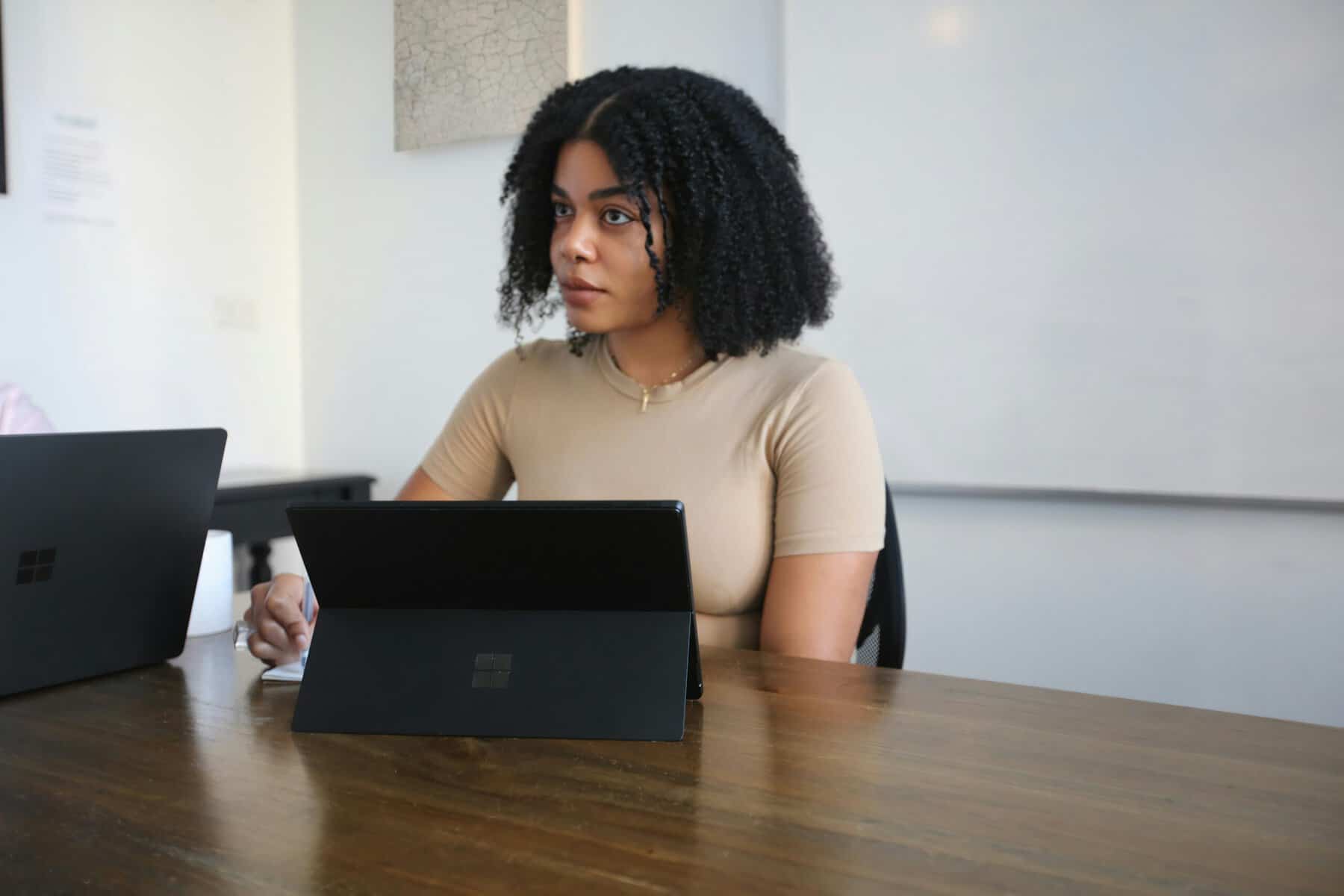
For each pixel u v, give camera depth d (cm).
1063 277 213
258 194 315
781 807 60
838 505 116
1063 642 221
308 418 328
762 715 79
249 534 271
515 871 52
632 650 77
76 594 89
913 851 54
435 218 301
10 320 254
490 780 65
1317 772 66
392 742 73
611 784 64
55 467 85
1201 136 199
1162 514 210
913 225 228
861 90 231
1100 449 212
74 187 266
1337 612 195
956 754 69
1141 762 67
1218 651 206
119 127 276
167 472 93
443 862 53
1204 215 200
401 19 297
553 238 127
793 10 238
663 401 127
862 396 125
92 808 61
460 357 300
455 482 141
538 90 276
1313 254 191
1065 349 214
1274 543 200
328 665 79
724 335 124
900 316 230
